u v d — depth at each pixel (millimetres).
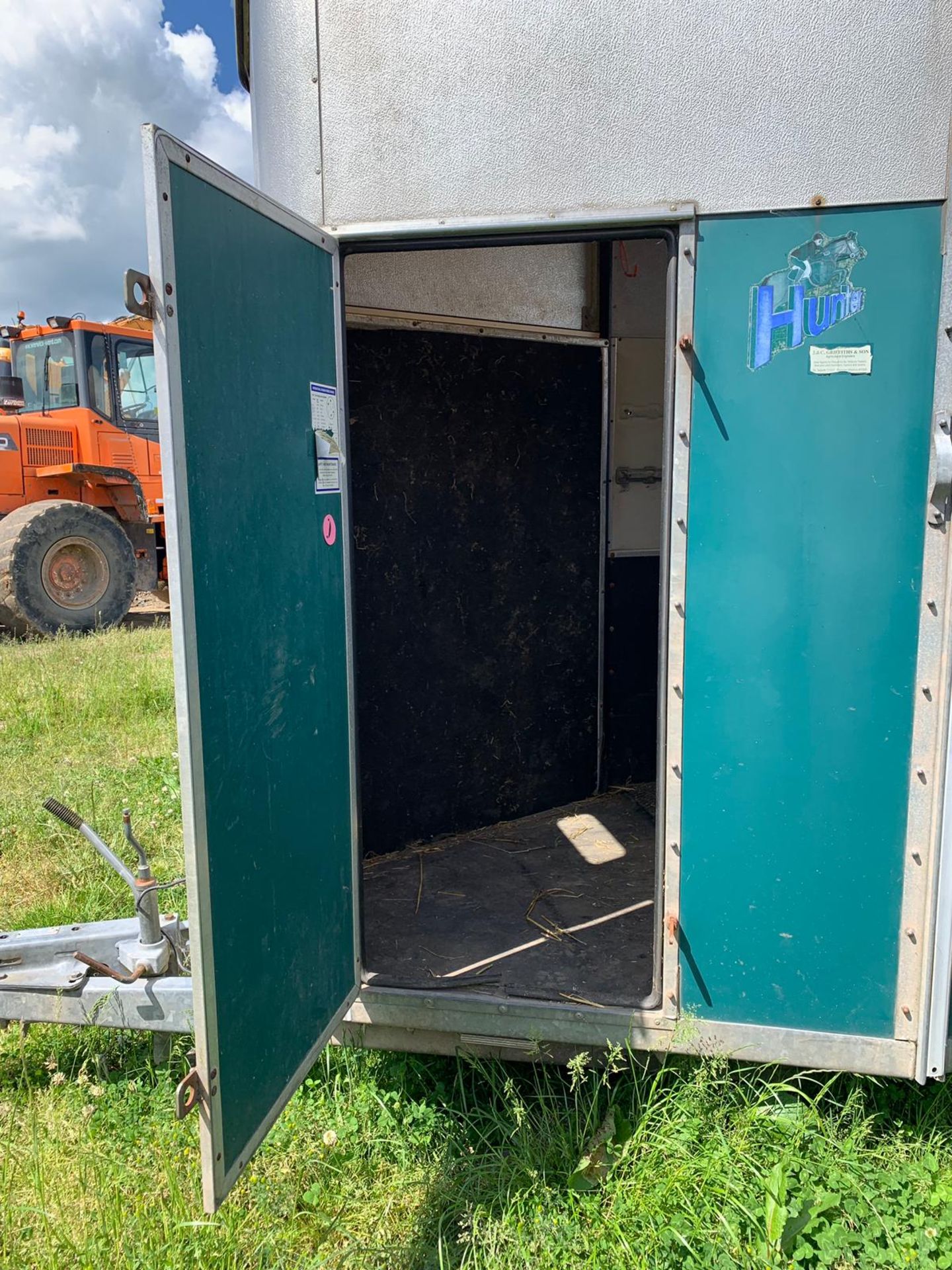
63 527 9438
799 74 1959
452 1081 2480
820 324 2018
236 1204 2070
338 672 2295
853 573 2066
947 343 1960
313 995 2137
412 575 3502
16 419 9852
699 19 1978
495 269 3598
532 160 2080
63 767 5020
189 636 1586
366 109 2148
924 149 1936
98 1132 2340
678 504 2125
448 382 3518
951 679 1998
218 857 1698
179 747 1597
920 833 2090
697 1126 2148
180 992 2453
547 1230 1961
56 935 2641
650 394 4062
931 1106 2281
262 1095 1868
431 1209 2066
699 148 2012
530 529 3836
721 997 2234
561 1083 2410
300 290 2043
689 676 2168
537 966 2613
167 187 1493
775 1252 1892
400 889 3229
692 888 2219
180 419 1545
